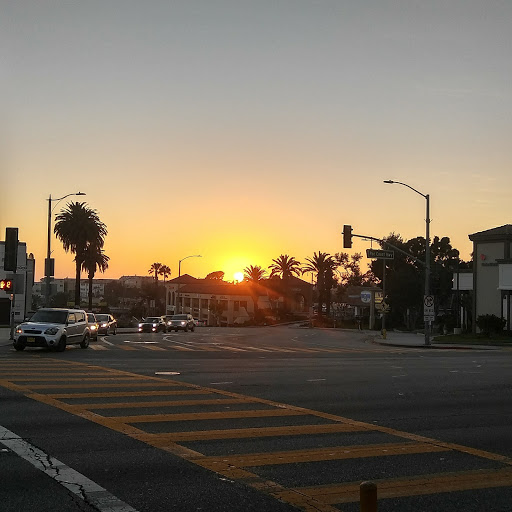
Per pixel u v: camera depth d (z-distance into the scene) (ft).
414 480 26.14
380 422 38.60
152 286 496.23
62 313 89.76
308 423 37.37
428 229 141.79
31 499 22.38
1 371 58.23
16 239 108.58
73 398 43.42
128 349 96.12
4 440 30.94
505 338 158.71
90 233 211.00
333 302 444.14
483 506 23.08
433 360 90.02
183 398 44.93
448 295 266.36
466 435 35.55
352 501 23.04
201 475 25.93
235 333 189.88
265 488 24.40
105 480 24.91
